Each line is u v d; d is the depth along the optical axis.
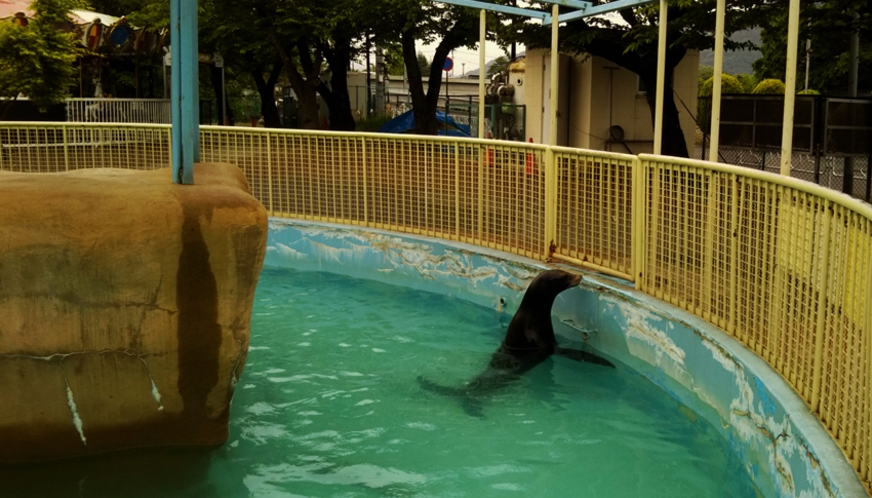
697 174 6.24
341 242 10.76
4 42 20.62
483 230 9.41
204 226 4.86
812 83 25.50
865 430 3.64
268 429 5.79
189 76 5.09
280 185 11.34
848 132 12.38
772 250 5.11
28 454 4.94
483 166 9.26
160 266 4.82
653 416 6.09
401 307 9.15
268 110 30.53
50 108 22.83
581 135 19.73
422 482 5.00
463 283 9.46
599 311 7.45
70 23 22.06
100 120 23.22
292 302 9.38
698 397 5.97
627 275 7.47
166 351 4.95
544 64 20.36
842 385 4.02
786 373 4.85
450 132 25.73
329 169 10.91
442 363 7.28
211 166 6.33
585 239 8.05
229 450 5.37
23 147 12.25
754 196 5.40
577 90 19.70
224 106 28.27
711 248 6.05
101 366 4.88
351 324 8.49
